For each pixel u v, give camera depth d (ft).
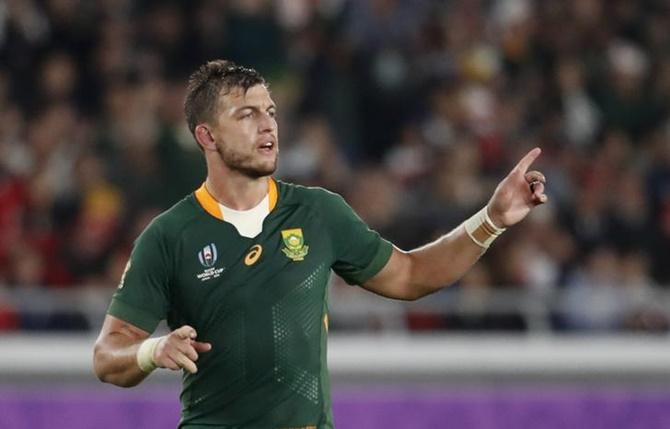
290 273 59.06
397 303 118.11
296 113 139.23
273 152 59.41
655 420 110.52
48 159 130.72
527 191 60.90
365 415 107.76
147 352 56.13
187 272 58.80
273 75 141.08
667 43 151.74
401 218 126.72
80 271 122.93
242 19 141.28
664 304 123.24
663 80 148.56
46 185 129.18
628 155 141.79
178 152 129.49
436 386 109.60
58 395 105.91
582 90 146.41
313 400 58.90
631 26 152.15
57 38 139.23
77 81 138.10
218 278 58.65
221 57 141.28
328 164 132.05
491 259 123.95
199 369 58.95
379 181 129.39
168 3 142.00
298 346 58.75
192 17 142.00
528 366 110.73
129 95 135.33
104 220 125.39
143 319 58.95
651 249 133.90
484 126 140.36
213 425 58.90
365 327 117.39
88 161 130.21
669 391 111.55
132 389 106.63
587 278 128.36
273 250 59.16
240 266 58.80
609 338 117.39
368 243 61.05
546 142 141.49
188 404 59.72
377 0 145.69
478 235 61.26
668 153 141.90
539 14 151.12
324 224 60.34
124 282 59.41
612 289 125.80
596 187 136.05
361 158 140.77
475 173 132.77
